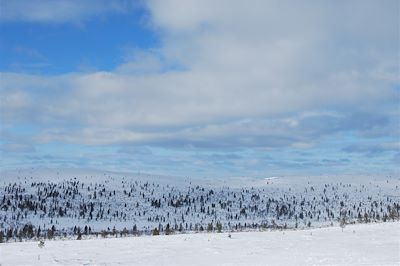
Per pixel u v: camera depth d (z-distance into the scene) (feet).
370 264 65.26
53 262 83.76
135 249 98.37
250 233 121.80
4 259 90.27
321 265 66.90
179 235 125.39
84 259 86.43
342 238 99.86
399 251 78.07
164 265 76.23
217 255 85.10
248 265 71.41
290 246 92.12
